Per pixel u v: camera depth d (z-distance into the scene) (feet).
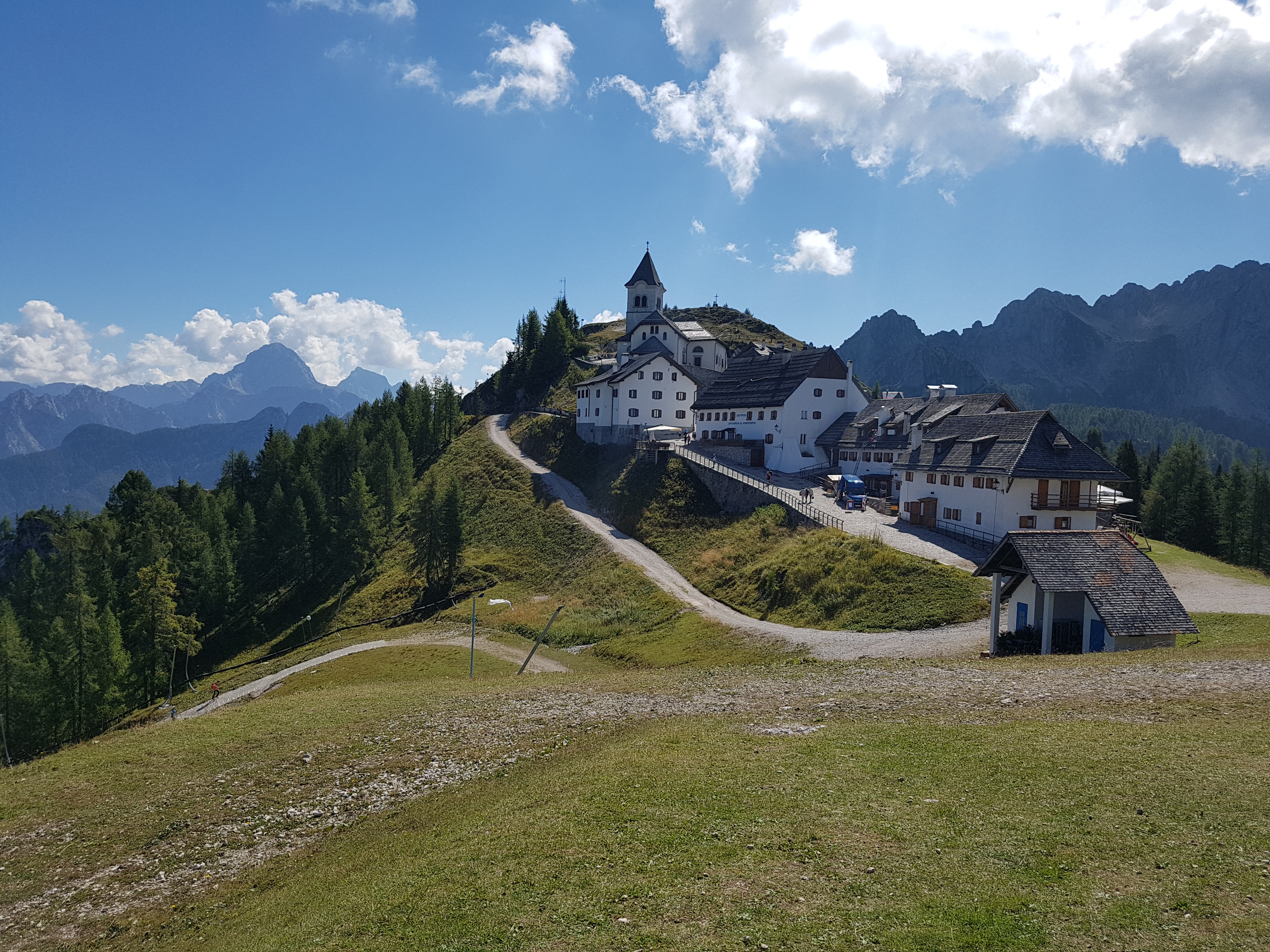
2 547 453.99
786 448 324.80
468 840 58.08
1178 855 44.68
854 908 41.96
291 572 353.10
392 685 130.52
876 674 106.42
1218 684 83.05
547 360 582.35
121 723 229.66
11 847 71.05
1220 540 337.52
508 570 292.40
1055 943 36.99
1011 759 63.77
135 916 58.95
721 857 49.78
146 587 257.75
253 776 84.02
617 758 73.61
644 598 234.99
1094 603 111.86
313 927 47.44
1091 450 206.08
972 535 213.87
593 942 40.88
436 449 494.59
